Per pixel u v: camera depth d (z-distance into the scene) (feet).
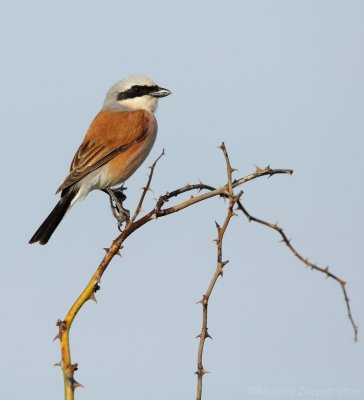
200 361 17.28
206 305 17.58
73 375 15.84
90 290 17.02
